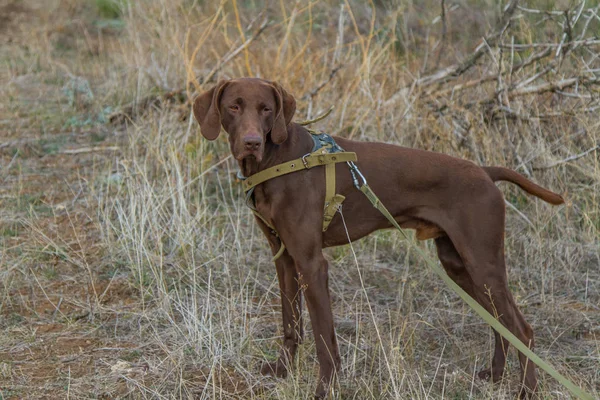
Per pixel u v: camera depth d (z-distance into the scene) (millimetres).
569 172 7758
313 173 4684
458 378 5023
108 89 10703
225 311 5730
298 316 5109
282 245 4883
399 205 4891
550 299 6223
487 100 7941
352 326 5719
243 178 4746
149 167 7875
